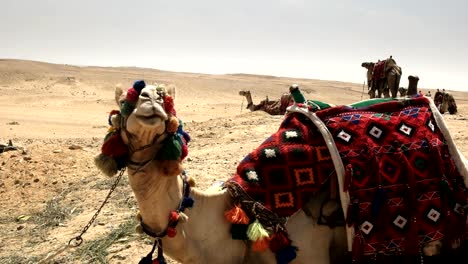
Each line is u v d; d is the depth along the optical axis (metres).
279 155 4.19
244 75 138.38
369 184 4.09
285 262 4.02
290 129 4.35
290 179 4.14
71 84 72.62
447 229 4.16
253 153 4.30
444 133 4.36
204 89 81.62
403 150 4.18
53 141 21.16
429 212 4.13
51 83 73.38
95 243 7.07
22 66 90.75
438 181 4.17
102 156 3.77
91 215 8.51
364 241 4.10
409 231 4.09
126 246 6.88
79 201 9.43
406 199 4.10
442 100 27.12
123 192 9.60
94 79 78.44
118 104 3.81
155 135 3.67
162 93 3.66
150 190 3.76
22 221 8.86
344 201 4.07
